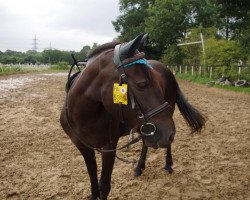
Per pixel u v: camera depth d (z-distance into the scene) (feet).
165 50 117.39
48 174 18.62
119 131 11.85
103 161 11.88
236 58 76.69
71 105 11.66
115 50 10.34
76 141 12.66
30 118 32.76
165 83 15.99
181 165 19.81
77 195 16.10
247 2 63.93
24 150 22.79
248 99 50.11
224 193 16.22
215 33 115.55
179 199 15.64
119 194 16.05
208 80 81.76
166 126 9.80
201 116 16.65
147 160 20.56
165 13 107.96
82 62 12.90
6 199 15.76
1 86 60.64
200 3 107.45
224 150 22.71
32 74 105.60
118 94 9.84
